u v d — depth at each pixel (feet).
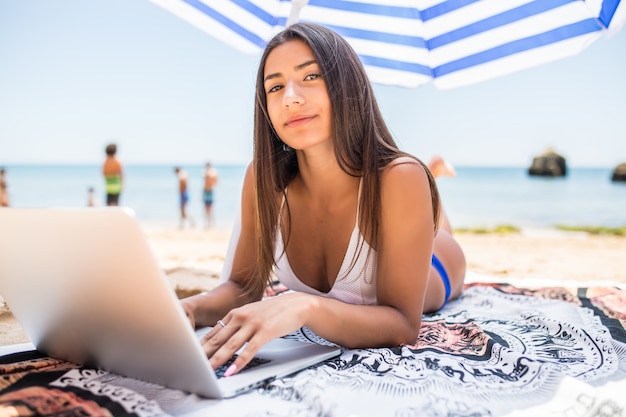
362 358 4.13
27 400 3.02
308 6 9.00
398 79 9.33
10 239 3.18
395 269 4.93
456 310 7.12
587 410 3.33
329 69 4.77
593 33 7.31
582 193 66.85
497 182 72.74
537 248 27.86
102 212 2.63
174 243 31.76
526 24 7.80
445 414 3.15
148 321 2.93
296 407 3.22
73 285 3.13
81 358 3.86
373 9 8.82
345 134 4.92
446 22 8.54
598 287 8.03
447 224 9.24
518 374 4.00
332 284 5.58
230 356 3.67
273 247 5.77
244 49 9.00
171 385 3.44
